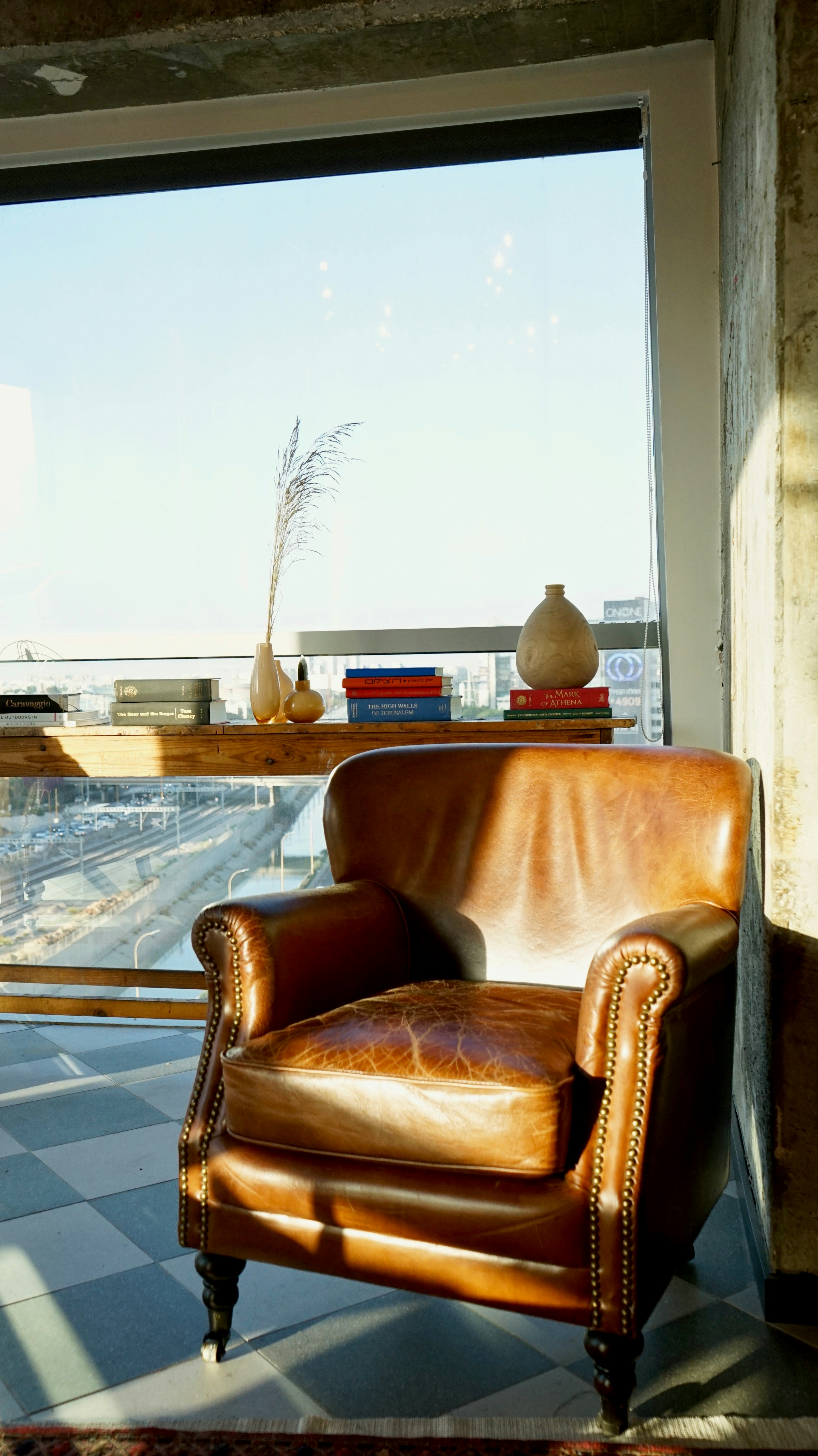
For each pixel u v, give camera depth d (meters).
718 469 3.03
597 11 2.83
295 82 3.18
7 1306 1.78
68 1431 1.45
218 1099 1.65
